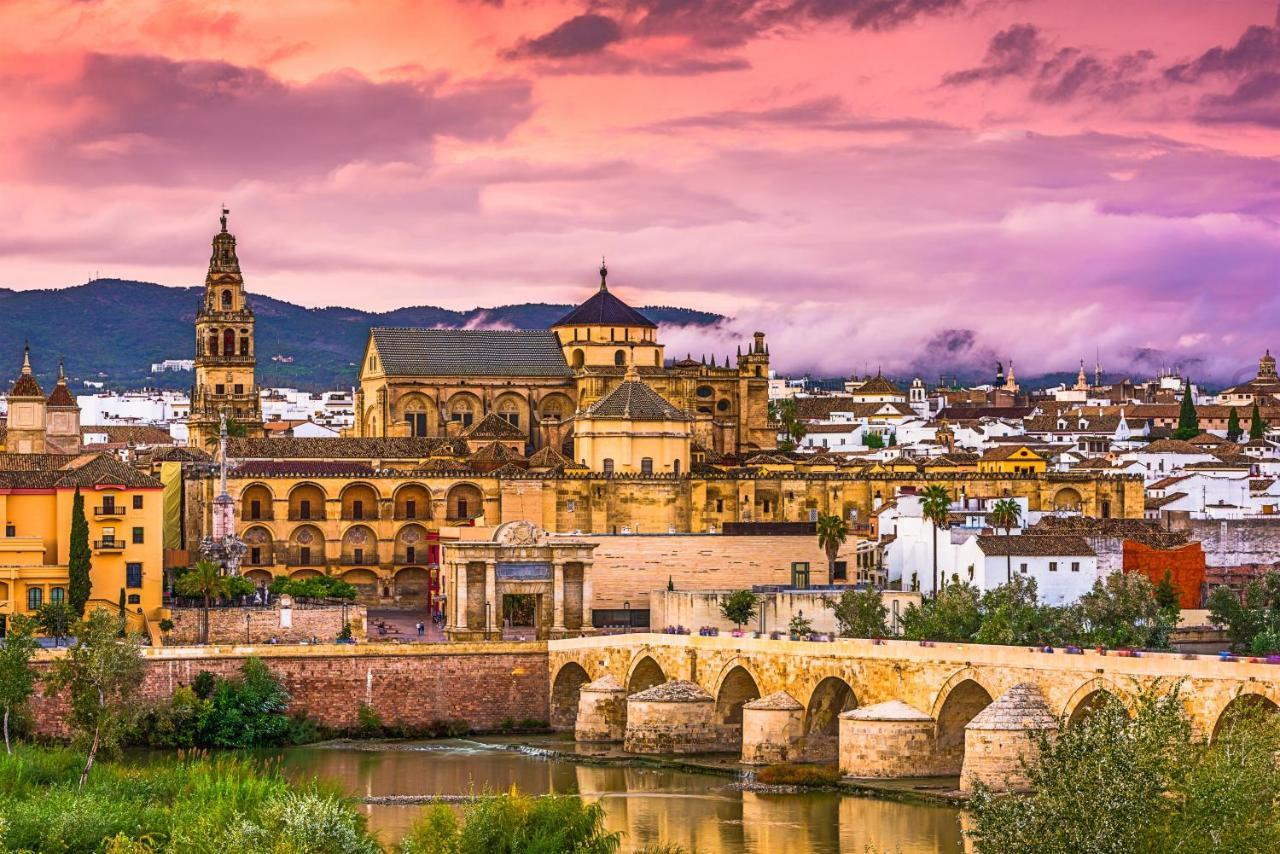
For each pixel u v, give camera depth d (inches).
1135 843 5487.2
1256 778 5644.7
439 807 7145.7
